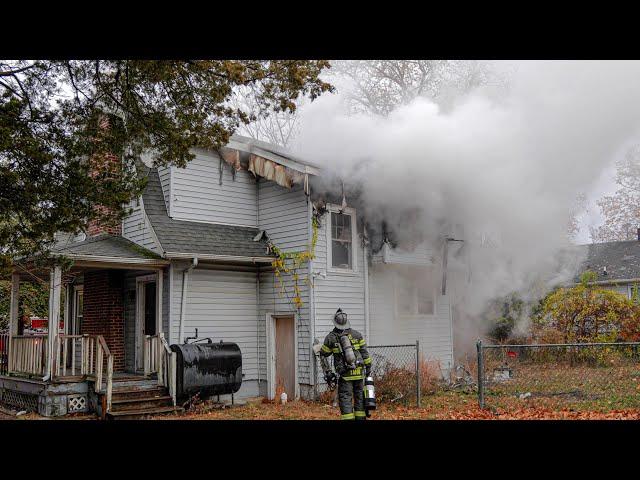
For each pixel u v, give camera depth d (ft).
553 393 38.65
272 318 45.32
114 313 45.52
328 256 44.42
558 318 58.29
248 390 44.42
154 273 43.04
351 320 45.39
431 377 44.09
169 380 37.83
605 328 56.54
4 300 72.33
